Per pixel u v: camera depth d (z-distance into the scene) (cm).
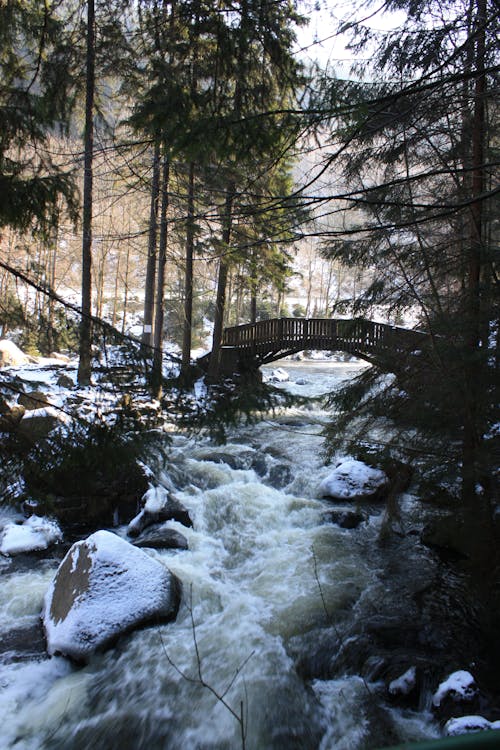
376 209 609
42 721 417
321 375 2478
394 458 634
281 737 412
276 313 3738
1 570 618
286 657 503
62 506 711
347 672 486
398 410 618
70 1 508
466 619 545
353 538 751
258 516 819
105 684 457
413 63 536
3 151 321
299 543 740
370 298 692
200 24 365
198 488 900
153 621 529
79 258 2119
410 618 554
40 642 502
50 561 643
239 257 1366
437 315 579
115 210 2092
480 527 522
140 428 319
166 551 691
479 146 616
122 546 564
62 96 399
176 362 336
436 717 421
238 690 457
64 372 1420
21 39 431
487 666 478
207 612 570
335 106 336
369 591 611
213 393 338
